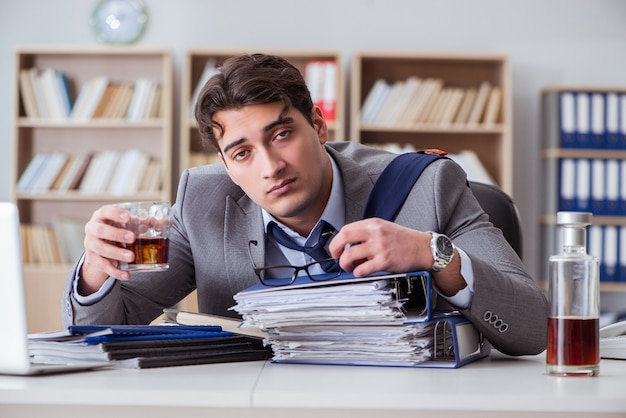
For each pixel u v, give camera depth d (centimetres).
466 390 96
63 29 501
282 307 124
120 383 103
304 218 154
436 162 158
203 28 503
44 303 450
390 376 111
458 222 152
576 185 479
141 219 130
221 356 130
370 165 162
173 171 500
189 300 200
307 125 141
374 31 507
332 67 479
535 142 511
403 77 505
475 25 510
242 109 136
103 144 495
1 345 110
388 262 120
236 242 161
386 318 120
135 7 499
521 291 130
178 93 501
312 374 113
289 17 505
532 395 92
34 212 493
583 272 112
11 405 97
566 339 111
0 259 109
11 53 501
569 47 512
